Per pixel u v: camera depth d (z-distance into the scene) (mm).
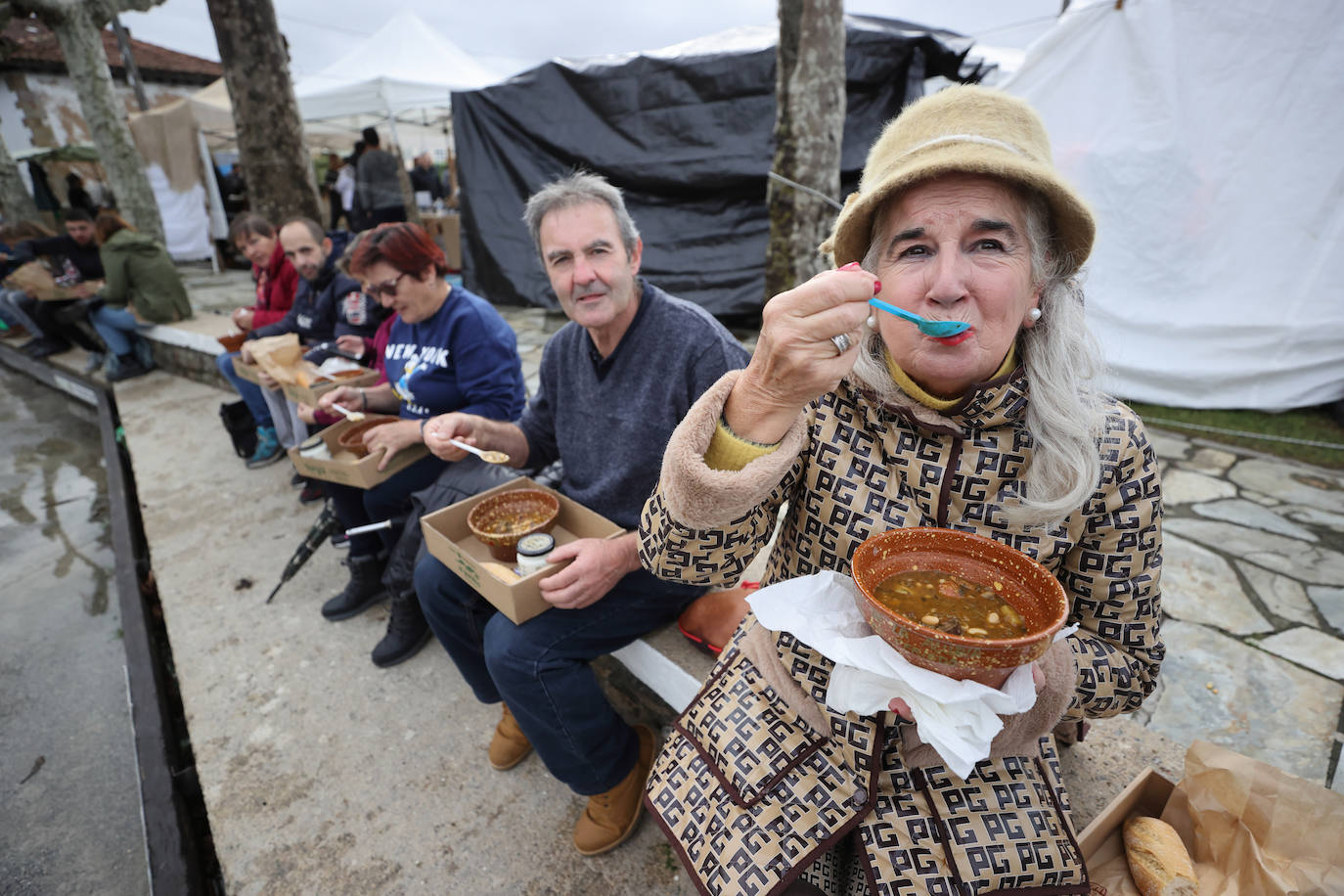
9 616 3010
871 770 925
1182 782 1065
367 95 7652
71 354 6676
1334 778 1655
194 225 10719
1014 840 906
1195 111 3465
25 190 9008
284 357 2912
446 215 9406
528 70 6109
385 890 1532
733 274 6059
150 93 13750
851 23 5145
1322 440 3520
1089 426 845
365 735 1965
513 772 1828
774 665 1071
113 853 1884
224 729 1998
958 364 821
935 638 675
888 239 860
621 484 1628
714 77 5469
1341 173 3340
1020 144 783
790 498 1011
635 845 1610
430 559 1730
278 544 3000
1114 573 896
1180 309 3846
